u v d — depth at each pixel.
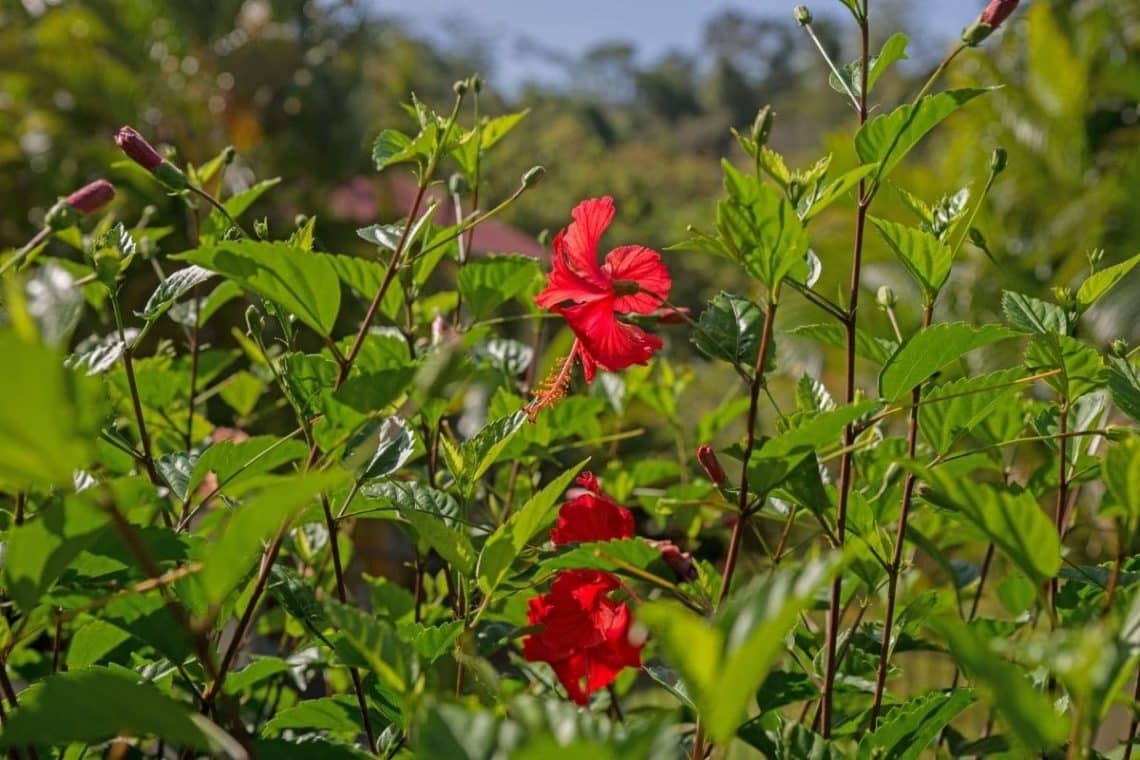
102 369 1.64
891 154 1.61
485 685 1.41
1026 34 8.88
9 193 8.88
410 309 2.15
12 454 0.91
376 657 1.15
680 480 3.32
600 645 1.63
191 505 1.82
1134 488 1.19
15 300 0.94
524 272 2.12
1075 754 1.04
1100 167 8.16
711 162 34.31
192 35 10.47
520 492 2.63
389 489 1.73
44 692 1.03
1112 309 6.42
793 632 1.86
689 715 1.89
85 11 9.72
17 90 8.92
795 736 1.46
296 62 10.54
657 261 1.87
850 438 1.63
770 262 1.41
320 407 1.53
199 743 1.04
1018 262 7.55
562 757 0.80
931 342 1.50
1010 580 2.03
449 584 2.04
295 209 10.19
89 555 1.38
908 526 1.74
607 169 28.34
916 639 1.97
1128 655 1.03
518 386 2.75
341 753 1.40
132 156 1.73
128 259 1.71
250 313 1.66
